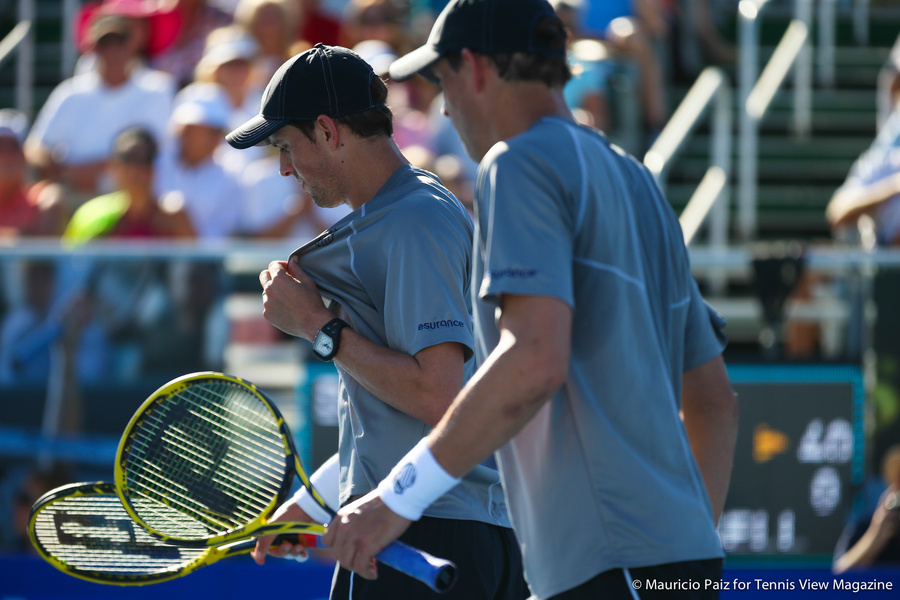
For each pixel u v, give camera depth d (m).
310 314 8.19
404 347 8.03
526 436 6.69
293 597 14.62
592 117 22.14
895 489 15.11
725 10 33.19
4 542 15.41
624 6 25.70
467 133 7.02
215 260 15.69
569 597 6.52
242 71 20.47
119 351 15.61
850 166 28.16
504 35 6.68
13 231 18.56
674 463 6.59
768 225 26.84
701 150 28.19
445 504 8.34
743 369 15.30
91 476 15.46
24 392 15.55
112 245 16.06
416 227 8.09
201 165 19.02
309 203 18.92
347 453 8.68
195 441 8.28
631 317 6.53
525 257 6.18
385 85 8.66
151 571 8.47
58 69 30.62
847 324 15.34
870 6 32.94
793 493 15.16
